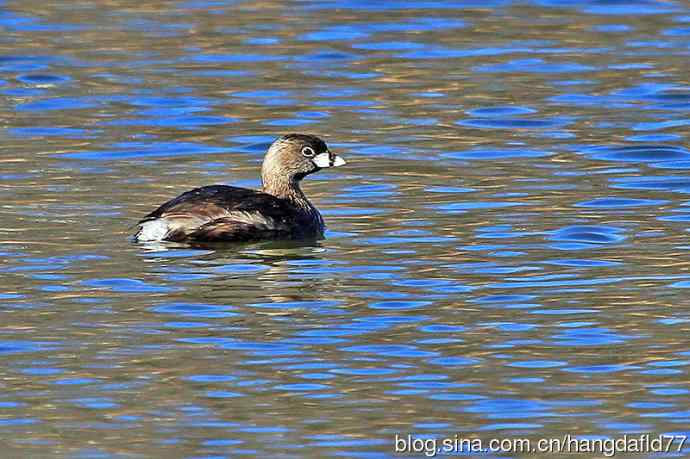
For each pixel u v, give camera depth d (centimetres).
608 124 2320
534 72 2627
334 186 2020
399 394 1310
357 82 2573
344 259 1689
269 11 3059
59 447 1210
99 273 1623
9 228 1791
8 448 1206
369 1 3130
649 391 1310
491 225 1820
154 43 2809
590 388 1317
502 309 1514
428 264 1664
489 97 2480
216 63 2683
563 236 1769
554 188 1989
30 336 1438
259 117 2372
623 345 1413
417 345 1418
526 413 1271
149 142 2238
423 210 1894
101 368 1365
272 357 1391
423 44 2811
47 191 1967
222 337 1438
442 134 2277
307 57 2725
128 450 1203
